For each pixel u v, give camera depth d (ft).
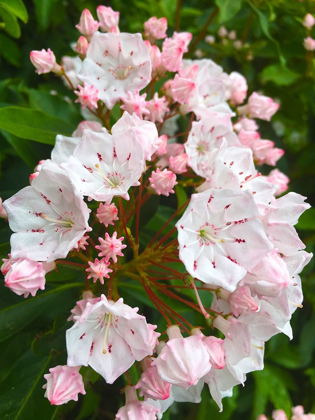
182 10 0.88
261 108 0.76
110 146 0.54
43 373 0.59
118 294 0.61
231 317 0.56
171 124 0.76
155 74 0.68
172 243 0.58
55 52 0.86
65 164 0.51
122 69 0.65
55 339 0.60
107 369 0.51
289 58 0.90
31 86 0.85
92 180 0.53
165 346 0.52
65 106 0.73
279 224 0.54
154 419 0.54
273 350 0.87
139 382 0.53
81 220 0.51
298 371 0.99
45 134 0.65
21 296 0.60
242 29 0.89
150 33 0.72
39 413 0.58
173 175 0.57
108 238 0.52
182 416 0.86
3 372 0.61
